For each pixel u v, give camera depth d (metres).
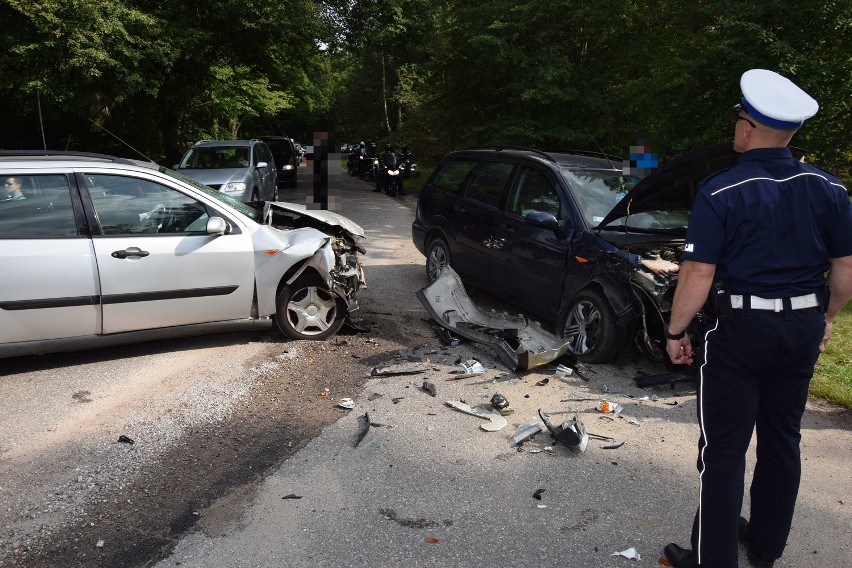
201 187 5.82
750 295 2.48
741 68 9.73
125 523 3.14
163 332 5.22
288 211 6.45
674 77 11.23
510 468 3.72
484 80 16.61
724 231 2.48
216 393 4.66
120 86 13.41
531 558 2.93
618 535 3.12
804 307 2.48
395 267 9.27
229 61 18.97
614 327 5.05
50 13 11.35
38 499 3.33
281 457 3.79
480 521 3.20
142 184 5.15
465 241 7.12
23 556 2.89
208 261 5.25
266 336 5.92
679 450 3.97
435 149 28.73
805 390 2.65
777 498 2.75
